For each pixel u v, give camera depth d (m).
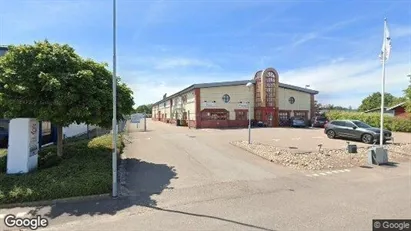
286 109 37.81
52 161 10.07
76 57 10.12
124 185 8.54
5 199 6.81
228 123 33.62
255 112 35.84
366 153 14.24
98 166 9.42
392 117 29.23
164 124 45.31
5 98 8.70
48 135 15.23
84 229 5.50
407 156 14.06
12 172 8.70
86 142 14.39
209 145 16.64
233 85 34.09
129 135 22.28
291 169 10.88
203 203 7.00
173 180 9.18
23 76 8.73
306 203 6.94
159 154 13.71
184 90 36.34
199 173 10.12
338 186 8.57
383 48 13.02
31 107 8.91
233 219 5.91
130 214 6.29
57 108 8.92
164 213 6.33
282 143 17.98
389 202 6.98
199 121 32.34
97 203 7.02
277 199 7.29
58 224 5.79
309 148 15.88
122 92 11.07
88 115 9.31
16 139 8.80
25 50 9.14
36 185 7.46
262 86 34.69
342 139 20.42
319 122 34.75
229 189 8.22
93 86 9.63
